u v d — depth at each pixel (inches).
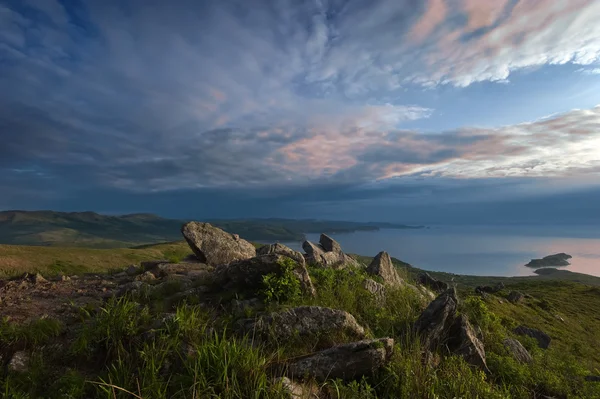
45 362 107.7
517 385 158.2
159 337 114.7
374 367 116.7
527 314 683.4
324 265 278.5
